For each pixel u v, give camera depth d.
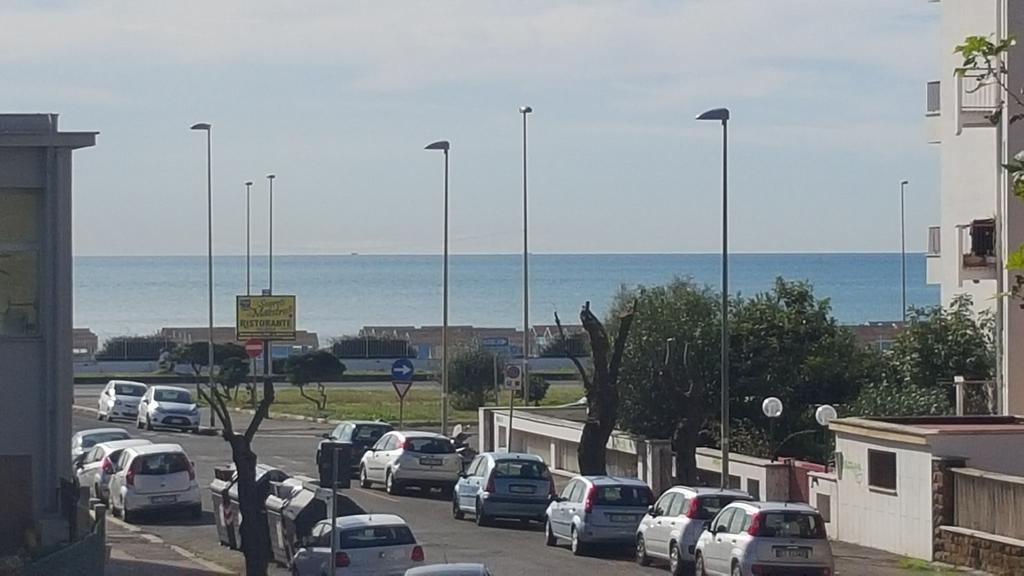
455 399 67.94
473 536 34.00
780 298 45.09
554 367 89.56
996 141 39.81
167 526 35.59
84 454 39.88
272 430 59.53
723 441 35.44
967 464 30.34
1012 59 38.75
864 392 41.41
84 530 28.88
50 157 29.69
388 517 25.41
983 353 42.59
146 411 59.88
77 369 88.94
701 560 26.92
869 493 32.66
